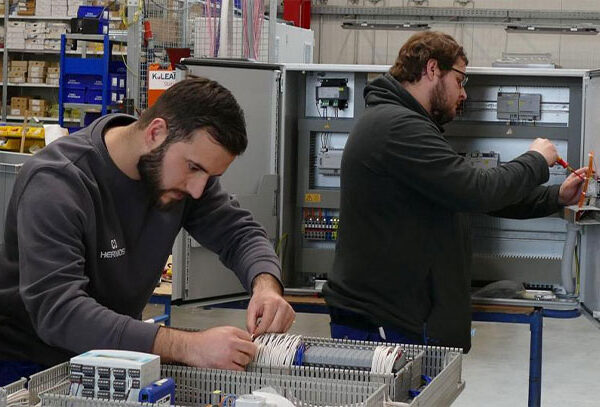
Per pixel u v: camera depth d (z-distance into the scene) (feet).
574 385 15.78
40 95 33.65
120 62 20.86
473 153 12.71
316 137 13.23
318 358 4.71
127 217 5.48
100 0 30.96
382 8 36.27
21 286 4.91
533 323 11.07
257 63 12.19
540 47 35.37
